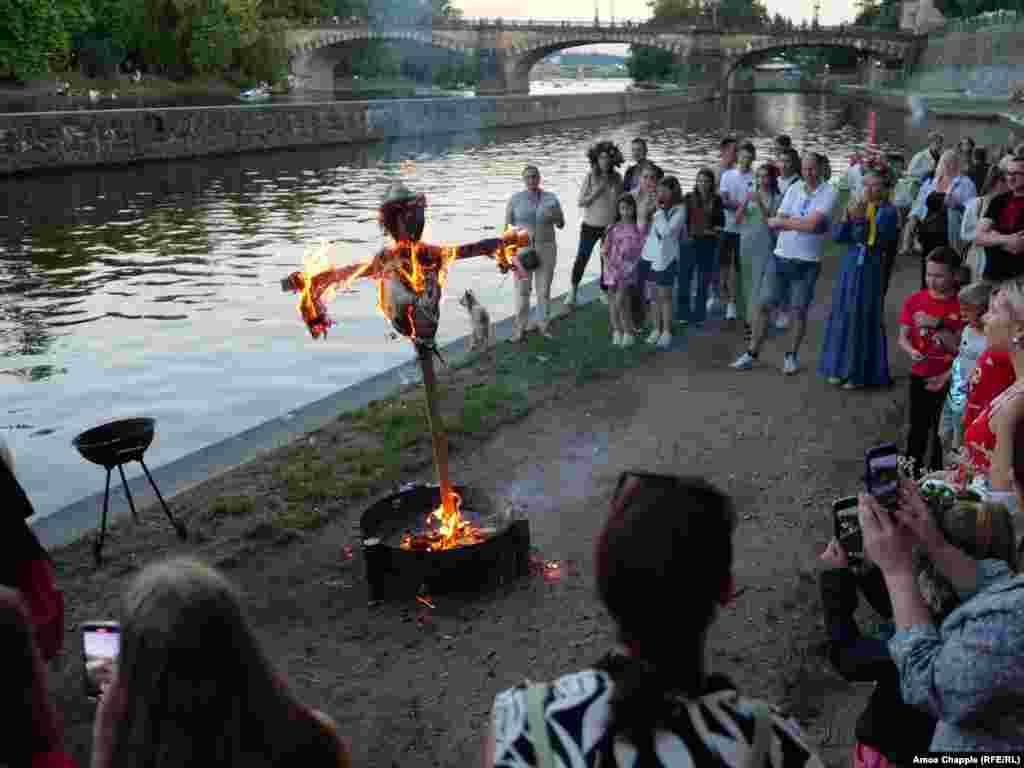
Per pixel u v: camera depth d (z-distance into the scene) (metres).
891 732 2.89
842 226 9.01
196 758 1.68
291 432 8.20
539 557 5.93
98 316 16.59
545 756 1.64
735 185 11.87
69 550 6.02
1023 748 2.09
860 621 5.00
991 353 4.82
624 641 1.70
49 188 37.22
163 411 11.38
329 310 16.25
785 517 6.43
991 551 2.56
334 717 4.42
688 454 7.59
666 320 10.70
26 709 2.10
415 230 4.72
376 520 5.75
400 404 8.75
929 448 7.41
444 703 4.52
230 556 5.89
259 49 90.00
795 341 9.55
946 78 98.06
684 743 1.61
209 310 16.94
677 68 132.88
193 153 48.84
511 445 7.90
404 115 64.12
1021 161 7.58
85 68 78.50
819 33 116.81
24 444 10.31
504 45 116.56
